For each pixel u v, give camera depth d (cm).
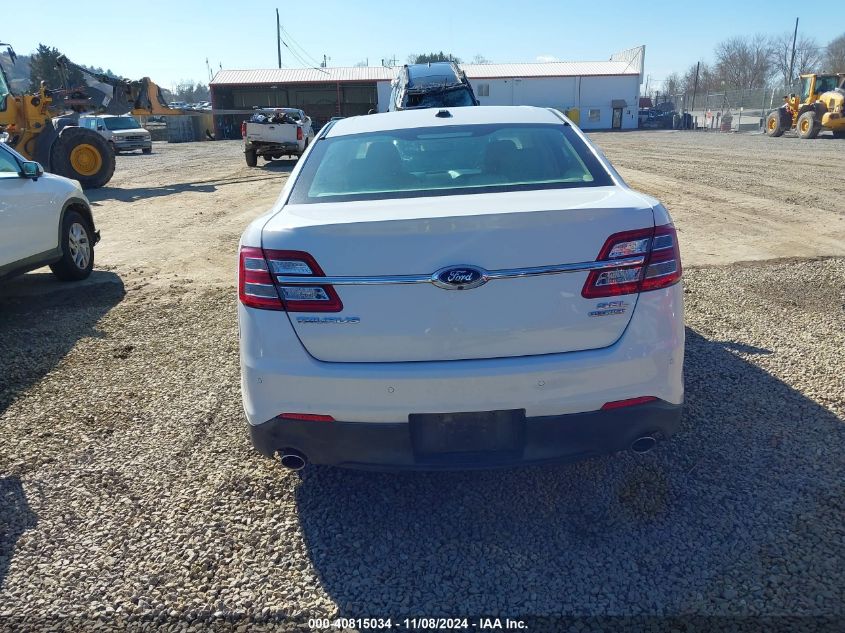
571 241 251
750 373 428
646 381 260
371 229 250
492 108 399
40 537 291
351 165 332
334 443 266
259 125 2088
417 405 255
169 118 4812
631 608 241
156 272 757
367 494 316
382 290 252
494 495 312
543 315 253
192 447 362
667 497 304
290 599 252
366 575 264
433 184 311
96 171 1534
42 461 351
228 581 262
